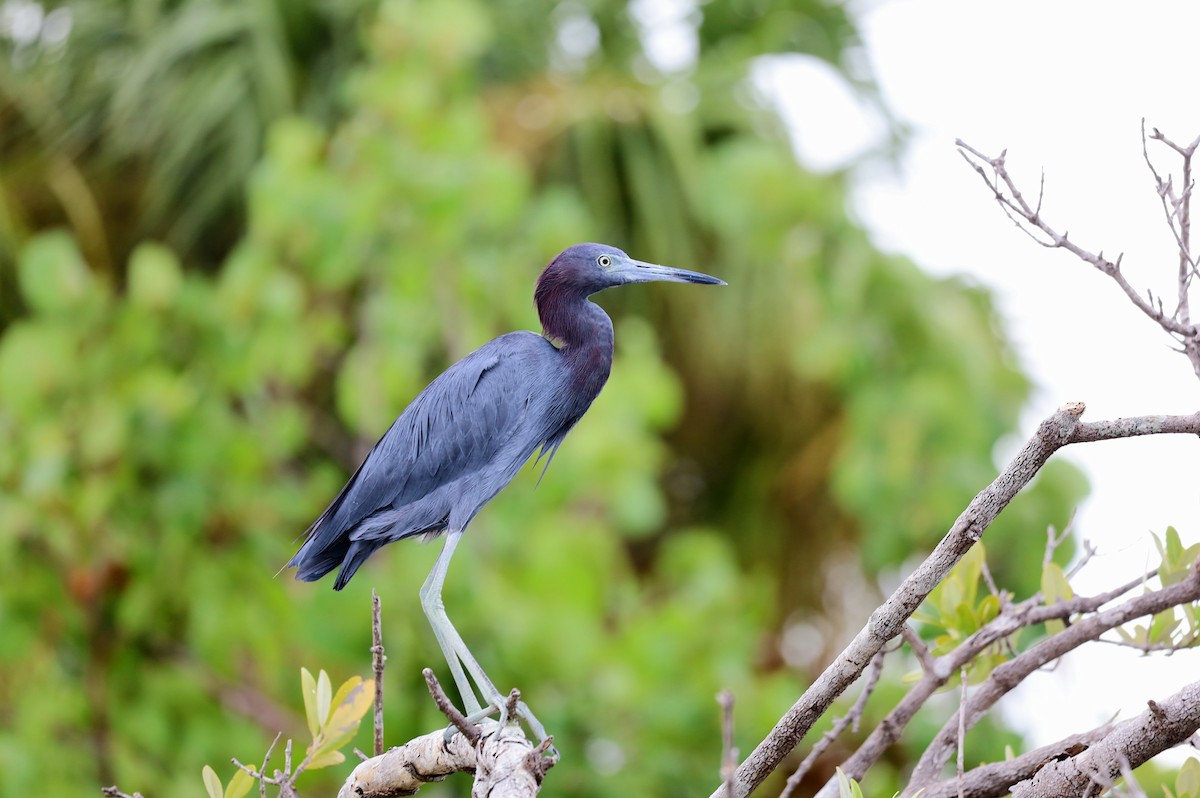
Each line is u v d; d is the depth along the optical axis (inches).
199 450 441.1
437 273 482.3
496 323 510.0
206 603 443.5
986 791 214.7
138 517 443.2
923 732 453.7
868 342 564.7
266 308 455.2
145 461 445.7
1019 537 540.4
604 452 464.1
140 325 445.4
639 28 655.1
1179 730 189.0
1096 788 195.2
